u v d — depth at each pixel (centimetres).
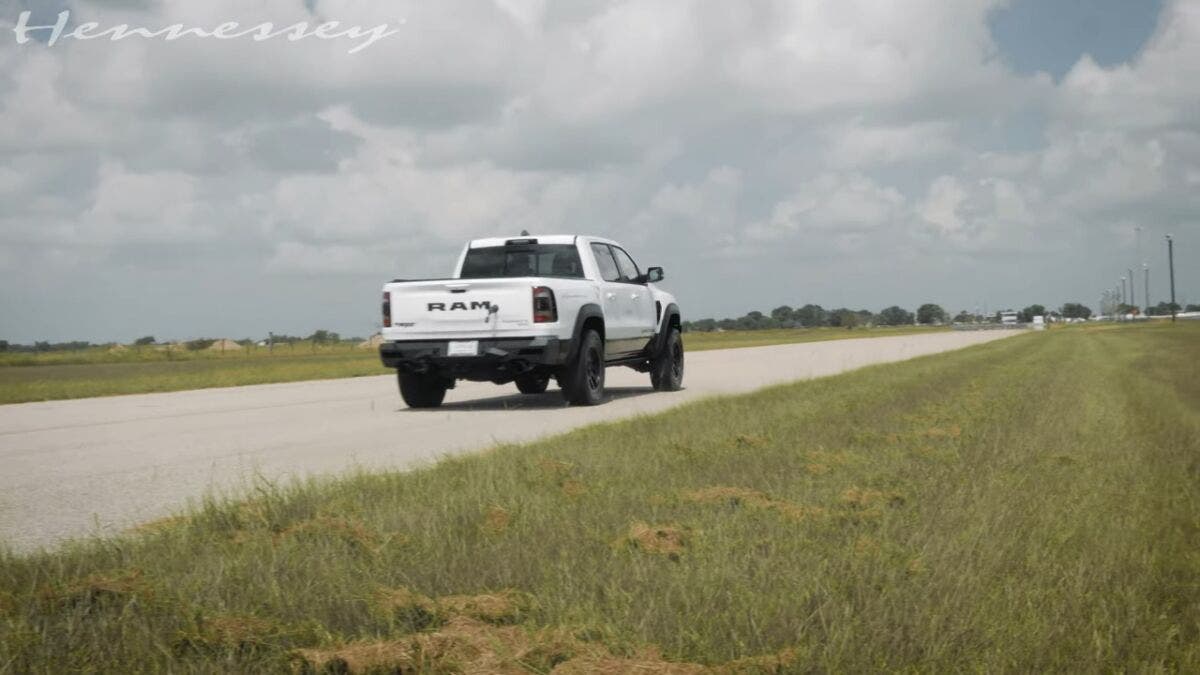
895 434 948
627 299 1571
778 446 855
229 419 1306
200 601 387
